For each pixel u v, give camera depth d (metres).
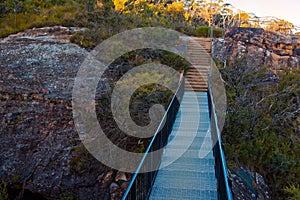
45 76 10.35
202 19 30.69
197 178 4.81
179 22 22.95
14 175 7.95
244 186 6.57
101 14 15.54
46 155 8.33
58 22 14.79
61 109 9.20
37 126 8.86
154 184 4.55
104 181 7.87
